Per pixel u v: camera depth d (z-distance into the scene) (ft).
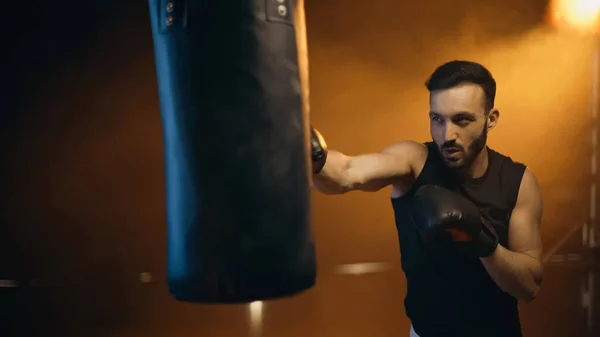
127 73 16.87
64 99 16.70
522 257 6.28
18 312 14.96
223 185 3.79
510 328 6.70
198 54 3.81
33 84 16.56
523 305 14.55
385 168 6.45
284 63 3.94
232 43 3.79
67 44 16.62
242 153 3.81
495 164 6.70
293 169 3.98
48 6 16.43
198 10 3.81
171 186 4.03
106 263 16.80
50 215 16.66
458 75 6.26
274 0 3.93
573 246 16.70
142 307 15.23
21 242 16.53
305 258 4.06
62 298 15.66
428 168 6.66
